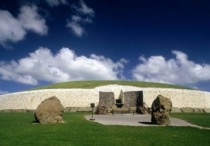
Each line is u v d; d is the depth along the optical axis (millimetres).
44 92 60594
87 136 22625
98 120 35094
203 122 33938
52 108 29828
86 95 59594
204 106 62562
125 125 29438
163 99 31547
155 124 30984
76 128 26172
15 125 28125
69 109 57656
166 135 24094
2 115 44062
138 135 23734
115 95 59562
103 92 57938
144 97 58781
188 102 60812
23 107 61250
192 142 21781
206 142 22000
